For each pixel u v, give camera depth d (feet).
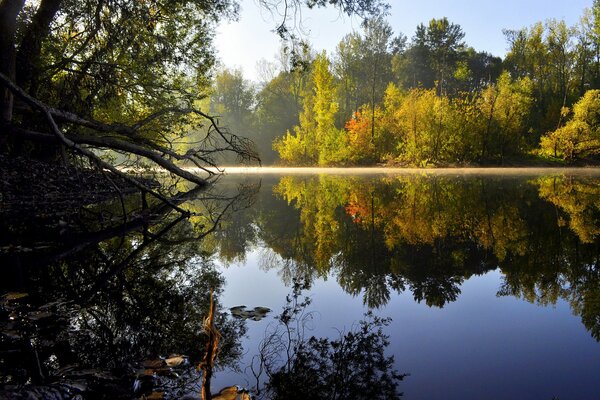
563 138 116.06
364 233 22.09
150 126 46.55
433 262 15.37
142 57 42.06
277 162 146.00
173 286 12.70
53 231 20.86
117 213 28.32
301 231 23.41
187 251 17.83
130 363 7.50
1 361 7.51
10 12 31.42
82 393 6.40
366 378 6.87
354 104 166.61
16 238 18.85
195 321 9.84
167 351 8.13
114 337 8.77
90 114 41.68
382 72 165.37
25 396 5.99
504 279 12.68
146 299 11.41
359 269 14.76
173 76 46.80
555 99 137.90
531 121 131.34
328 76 120.26
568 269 13.55
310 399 6.39
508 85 118.73
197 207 35.27
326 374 7.11
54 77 41.11
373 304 10.87
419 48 176.24
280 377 6.96
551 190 45.24
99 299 11.21
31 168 34.91
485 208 30.73
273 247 19.17
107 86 41.60
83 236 20.10
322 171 115.65
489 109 116.47
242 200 41.52
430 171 105.70
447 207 31.86
